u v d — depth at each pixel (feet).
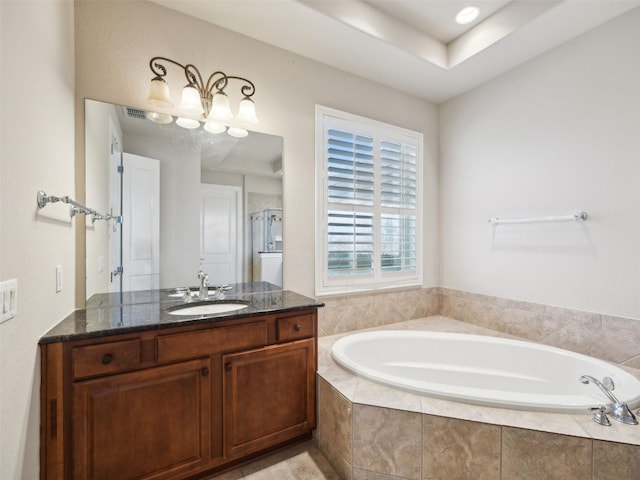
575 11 5.92
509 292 8.06
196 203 6.53
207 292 6.56
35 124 3.50
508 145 8.07
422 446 4.41
